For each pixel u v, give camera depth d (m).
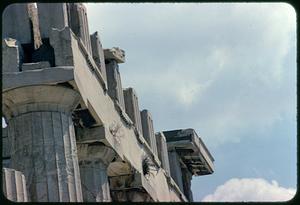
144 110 54.41
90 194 45.62
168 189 55.81
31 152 41.59
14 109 41.91
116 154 47.16
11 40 42.03
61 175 41.50
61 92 41.97
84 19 45.50
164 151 56.53
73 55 42.38
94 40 47.28
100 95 45.91
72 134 42.38
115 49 49.56
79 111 44.41
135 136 50.97
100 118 45.25
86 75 44.06
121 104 49.34
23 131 41.81
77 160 42.38
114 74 49.31
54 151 41.69
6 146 43.81
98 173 45.91
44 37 42.88
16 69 41.59
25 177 41.34
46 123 41.84
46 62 41.81
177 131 59.78
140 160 51.22
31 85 41.47
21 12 42.97
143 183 49.81
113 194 49.62
